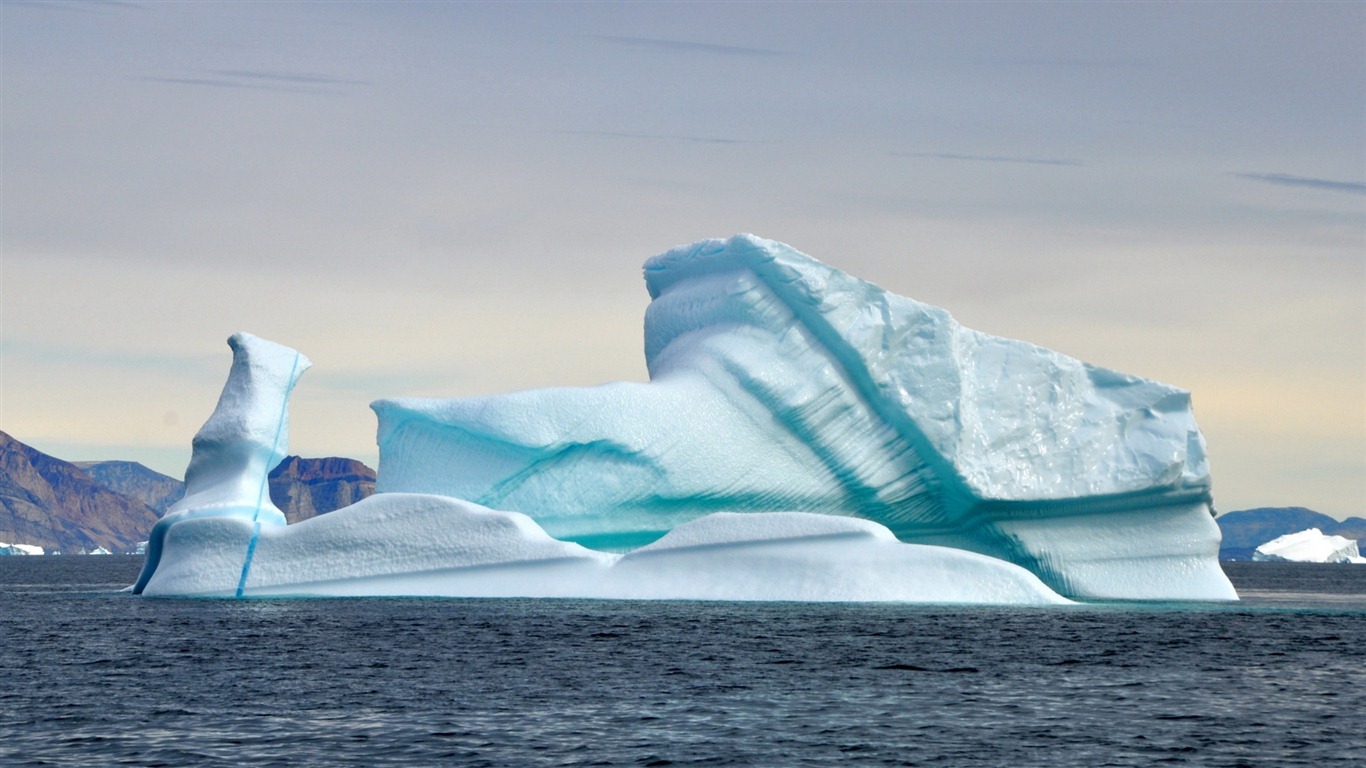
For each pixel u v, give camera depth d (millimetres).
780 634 44031
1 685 33375
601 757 25375
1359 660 39969
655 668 36250
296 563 54938
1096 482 62625
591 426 60094
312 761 24953
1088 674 36219
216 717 29047
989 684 34219
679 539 54219
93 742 26469
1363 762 25562
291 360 60531
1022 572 54594
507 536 54719
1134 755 25953
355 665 36781
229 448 58125
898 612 51938
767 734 27484
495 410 60125
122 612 51375
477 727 28000
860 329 62938
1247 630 48719
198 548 56500
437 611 50469
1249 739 27469
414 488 60938
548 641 41844
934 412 62500
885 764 25031
